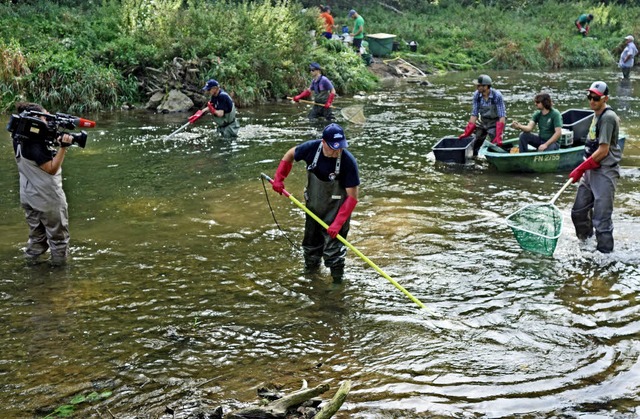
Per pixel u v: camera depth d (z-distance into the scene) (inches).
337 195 242.8
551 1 1555.1
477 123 458.9
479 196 361.4
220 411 164.4
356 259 271.6
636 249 281.1
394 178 399.2
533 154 402.9
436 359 194.4
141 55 701.3
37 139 249.6
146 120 601.0
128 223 315.0
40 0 861.8
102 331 209.8
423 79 977.5
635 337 206.8
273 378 184.1
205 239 293.6
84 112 637.9
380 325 215.8
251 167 426.9
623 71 1019.3
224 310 225.8
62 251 267.6
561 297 235.8
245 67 705.0
